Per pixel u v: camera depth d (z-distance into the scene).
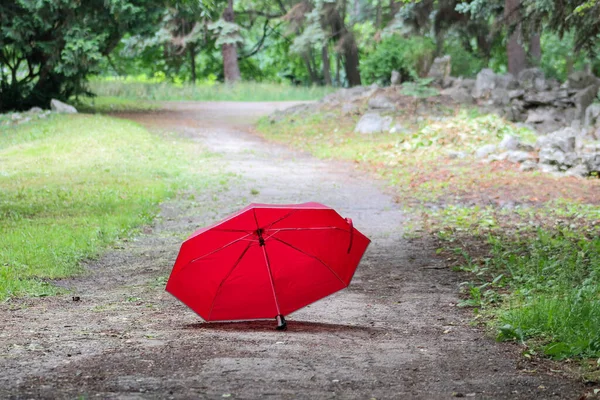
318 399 4.72
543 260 10.16
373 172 23.05
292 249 6.99
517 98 31.86
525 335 6.70
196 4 16.14
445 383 5.19
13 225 13.91
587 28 26.27
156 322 7.46
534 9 28.88
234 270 7.00
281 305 7.09
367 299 9.00
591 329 6.48
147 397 4.63
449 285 9.80
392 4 46.81
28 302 8.52
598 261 10.16
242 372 5.29
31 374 5.12
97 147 26.80
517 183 20.02
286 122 34.50
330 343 6.40
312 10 50.38
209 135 32.31
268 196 18.88
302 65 67.56
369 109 33.44
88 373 5.18
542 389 5.05
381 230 14.55
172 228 14.73
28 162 24.06
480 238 13.39
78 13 34.47
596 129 27.97
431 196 18.64
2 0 33.56
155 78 66.25
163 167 23.50
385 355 5.99
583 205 17.09
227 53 55.47
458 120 28.58
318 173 23.14
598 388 5.06
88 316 7.78
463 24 40.75
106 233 13.31
